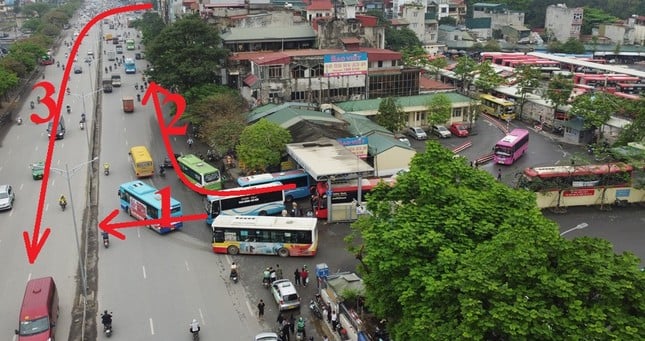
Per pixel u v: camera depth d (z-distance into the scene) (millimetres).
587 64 128500
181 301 40438
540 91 95000
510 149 69312
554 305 22641
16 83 105938
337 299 36188
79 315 38531
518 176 62438
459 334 22609
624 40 169875
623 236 50656
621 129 74438
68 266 45500
